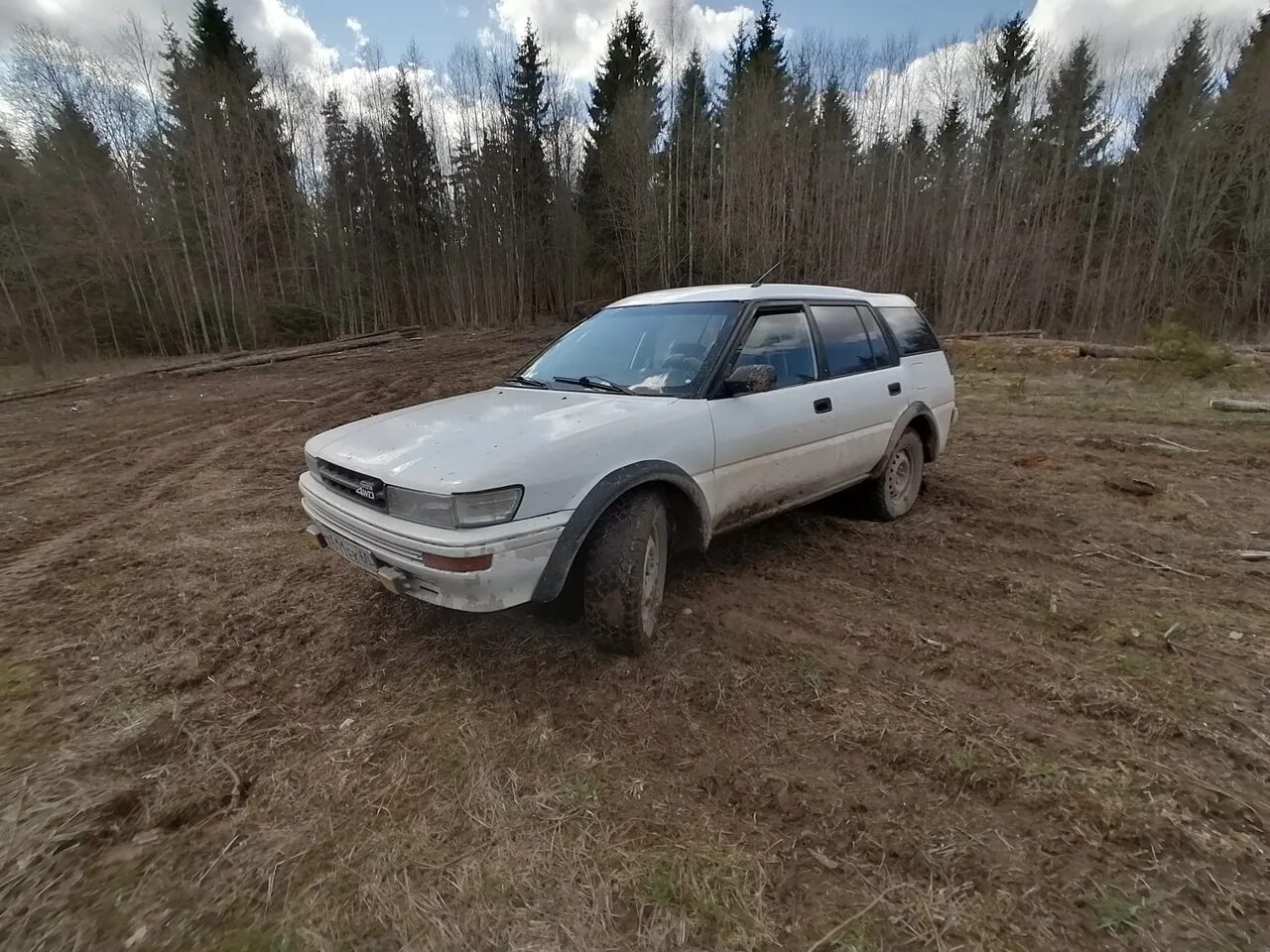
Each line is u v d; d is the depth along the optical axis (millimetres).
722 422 3107
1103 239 27297
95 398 11836
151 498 5586
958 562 3836
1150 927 1561
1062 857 1771
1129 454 6324
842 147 25531
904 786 2045
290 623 3229
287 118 27391
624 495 2729
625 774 2121
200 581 3773
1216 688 2492
